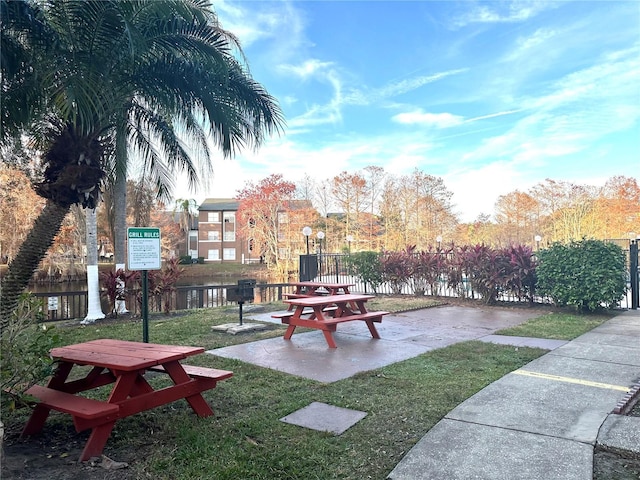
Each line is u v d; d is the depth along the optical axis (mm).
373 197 41875
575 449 2832
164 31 5551
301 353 5871
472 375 4688
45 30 4922
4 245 20719
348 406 3785
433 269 12492
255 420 3475
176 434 3203
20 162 8391
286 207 34875
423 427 3303
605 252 8766
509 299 11086
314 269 14664
